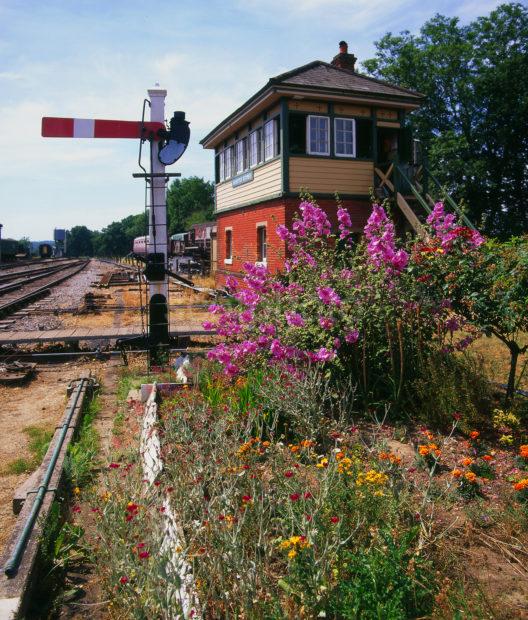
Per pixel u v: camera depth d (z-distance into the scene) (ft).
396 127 54.70
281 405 17.11
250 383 18.56
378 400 20.01
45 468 15.90
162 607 8.42
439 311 20.18
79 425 20.95
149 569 8.86
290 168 50.06
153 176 28.81
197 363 23.91
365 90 51.29
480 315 19.51
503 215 97.81
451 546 11.41
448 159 93.50
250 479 11.94
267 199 53.78
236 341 21.72
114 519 10.37
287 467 13.62
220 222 73.97
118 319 51.42
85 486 15.53
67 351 36.78
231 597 9.34
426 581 9.91
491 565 11.00
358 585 8.96
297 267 22.58
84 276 134.00
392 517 11.53
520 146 97.96
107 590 10.19
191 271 114.21
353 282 20.83
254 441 15.02
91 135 28.27
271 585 10.03
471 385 18.63
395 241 21.43
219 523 9.87
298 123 50.80
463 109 101.35
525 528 12.16
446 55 97.50
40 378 30.45
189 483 12.39
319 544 10.25
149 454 14.71
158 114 28.86
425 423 18.42
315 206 23.95
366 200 52.75
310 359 19.24
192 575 9.22
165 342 29.71
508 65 94.68
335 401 19.45
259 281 21.70
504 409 19.24
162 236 29.27
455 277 19.69
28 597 10.78
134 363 32.45
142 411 20.54
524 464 15.12
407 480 13.48
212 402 18.58
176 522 11.24
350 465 12.91
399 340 19.39
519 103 94.68
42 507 13.42
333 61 64.49
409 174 50.93
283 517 11.50
